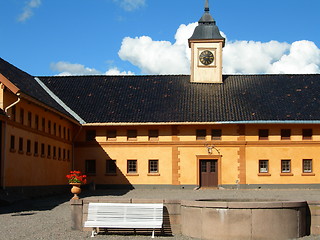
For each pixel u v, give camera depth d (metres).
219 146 43.72
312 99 45.44
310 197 34.50
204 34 49.72
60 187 40.69
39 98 34.84
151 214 16.39
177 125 43.84
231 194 37.84
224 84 48.88
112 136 44.75
